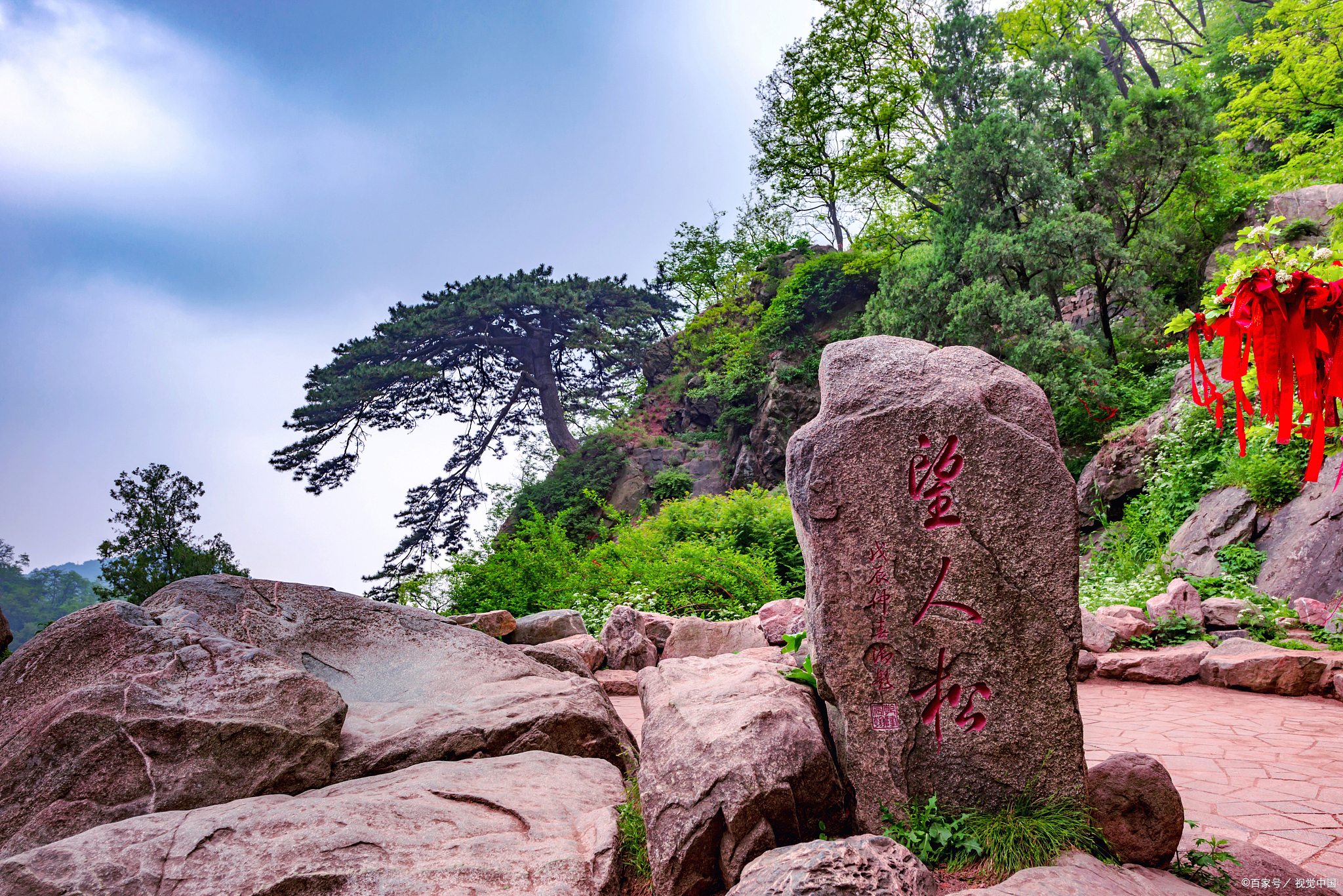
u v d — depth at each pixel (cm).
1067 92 1794
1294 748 481
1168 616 832
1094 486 1316
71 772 330
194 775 345
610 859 305
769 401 2425
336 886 267
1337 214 1146
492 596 1111
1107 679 768
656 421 3250
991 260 1617
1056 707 312
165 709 356
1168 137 1542
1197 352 300
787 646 530
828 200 2580
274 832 291
